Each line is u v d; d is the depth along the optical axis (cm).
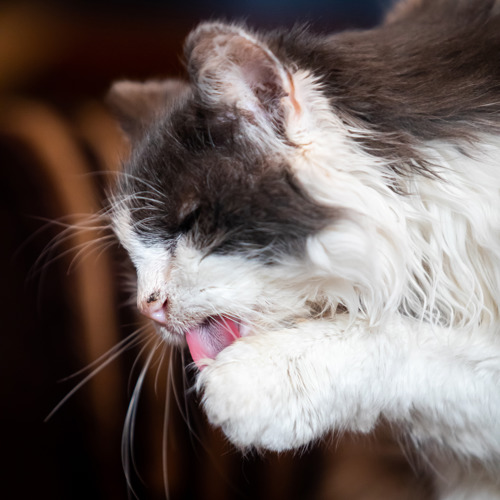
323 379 96
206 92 96
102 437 106
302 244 96
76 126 110
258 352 97
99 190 107
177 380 107
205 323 99
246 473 108
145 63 126
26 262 106
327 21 127
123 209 101
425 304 99
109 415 106
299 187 96
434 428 99
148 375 106
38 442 105
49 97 115
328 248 96
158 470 107
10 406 105
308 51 97
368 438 109
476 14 102
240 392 96
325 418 97
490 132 97
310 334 97
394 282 98
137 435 106
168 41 128
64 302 105
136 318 106
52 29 124
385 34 101
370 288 97
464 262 98
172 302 99
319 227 96
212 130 97
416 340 97
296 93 96
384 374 97
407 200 97
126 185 101
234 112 96
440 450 104
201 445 107
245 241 97
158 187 99
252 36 95
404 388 97
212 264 97
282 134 96
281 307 98
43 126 110
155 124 101
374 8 121
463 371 97
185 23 131
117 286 106
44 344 105
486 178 97
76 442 105
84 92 120
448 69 98
